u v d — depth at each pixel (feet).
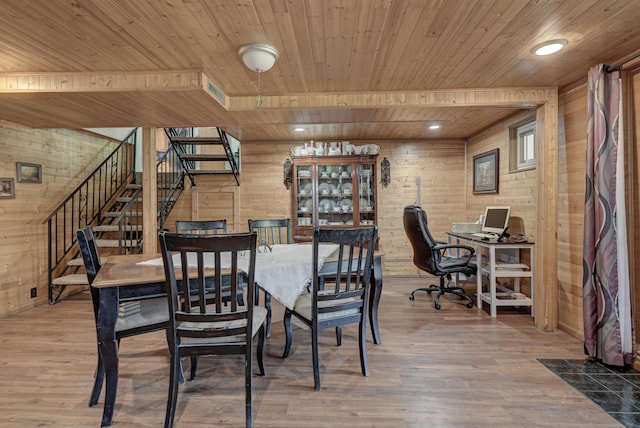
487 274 12.38
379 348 8.83
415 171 17.52
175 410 6.08
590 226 8.07
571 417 5.95
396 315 11.44
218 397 6.70
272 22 6.24
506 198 13.41
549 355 8.36
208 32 6.59
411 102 10.02
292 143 17.63
